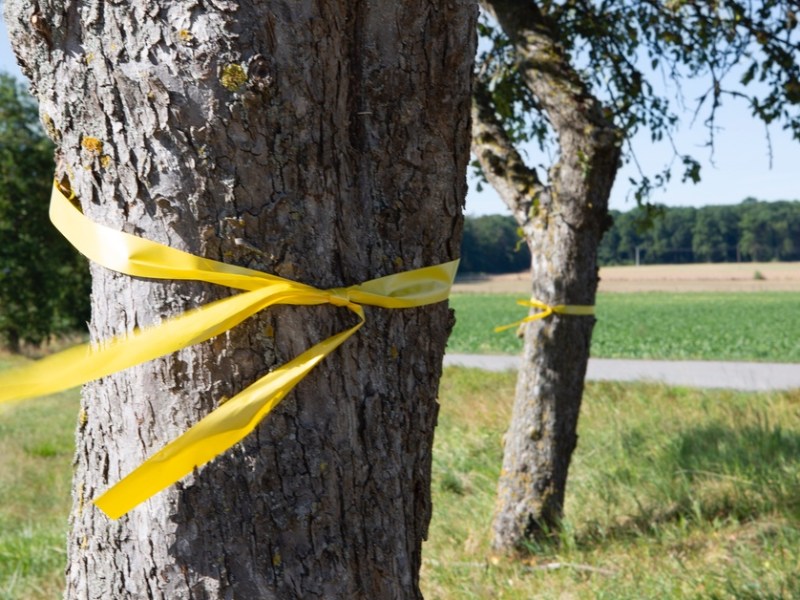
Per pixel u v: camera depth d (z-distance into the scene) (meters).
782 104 5.18
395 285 1.43
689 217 78.62
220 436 1.24
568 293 4.71
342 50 1.36
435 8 1.42
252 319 1.33
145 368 1.35
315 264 1.35
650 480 5.32
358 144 1.42
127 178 1.31
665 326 27.09
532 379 4.80
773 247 77.44
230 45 1.25
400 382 1.48
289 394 1.36
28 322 22.19
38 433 11.20
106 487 1.41
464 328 28.53
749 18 5.07
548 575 4.26
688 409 8.25
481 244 72.19
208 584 1.34
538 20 4.71
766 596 3.40
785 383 13.01
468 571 4.45
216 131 1.27
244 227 1.30
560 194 4.66
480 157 5.10
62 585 4.61
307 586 1.37
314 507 1.37
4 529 6.45
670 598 3.58
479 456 7.08
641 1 5.40
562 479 4.80
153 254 1.30
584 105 4.54
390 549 1.47
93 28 1.30
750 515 4.55
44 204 21.77
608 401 8.94
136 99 1.29
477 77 5.48
